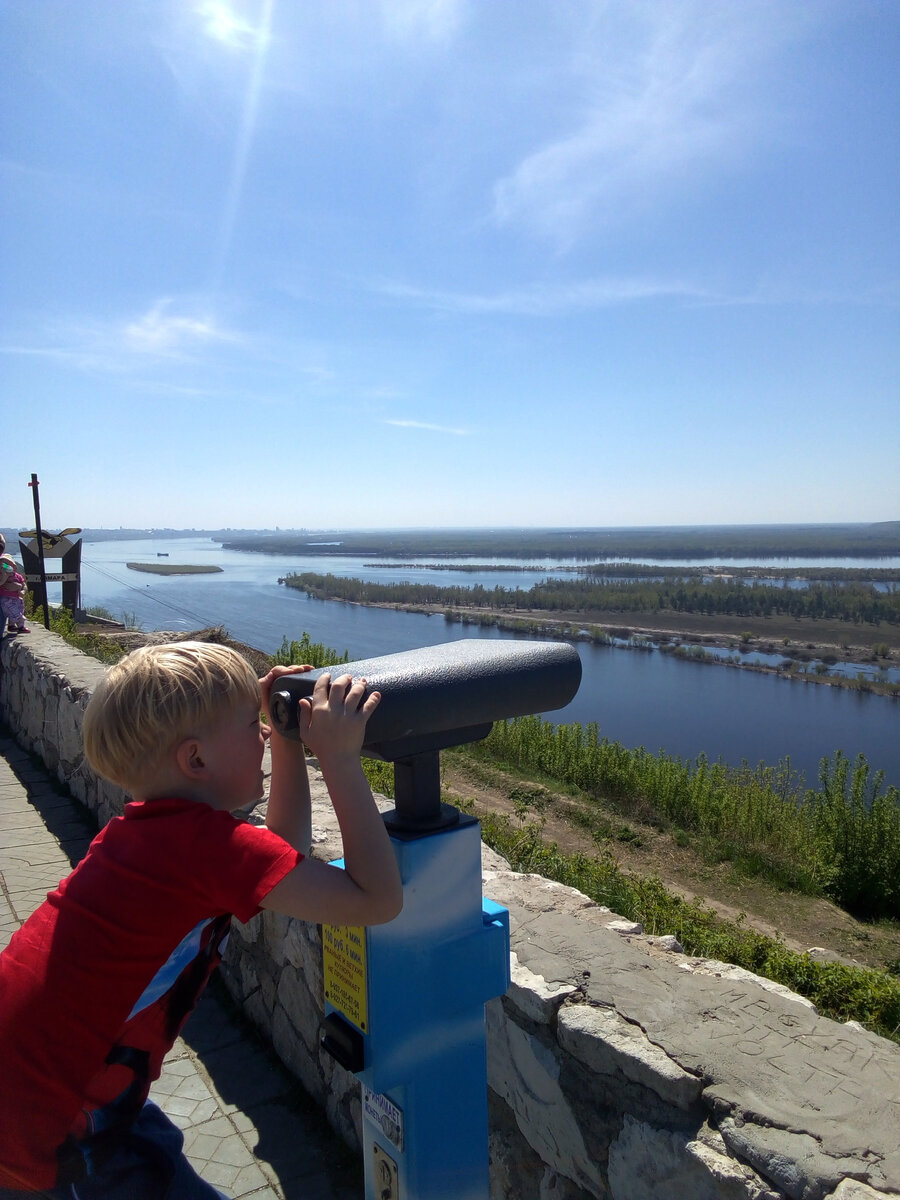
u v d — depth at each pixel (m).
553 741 10.61
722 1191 1.30
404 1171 1.41
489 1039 1.89
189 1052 2.75
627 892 5.13
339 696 1.09
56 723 5.67
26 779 5.74
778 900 7.14
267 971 2.79
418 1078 1.38
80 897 1.13
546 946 1.92
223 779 1.23
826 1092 1.38
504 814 8.45
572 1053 1.63
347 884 1.09
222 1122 2.40
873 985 3.81
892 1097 1.37
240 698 1.23
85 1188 1.13
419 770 1.36
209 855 1.11
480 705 1.25
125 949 1.11
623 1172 1.51
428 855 1.34
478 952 1.43
